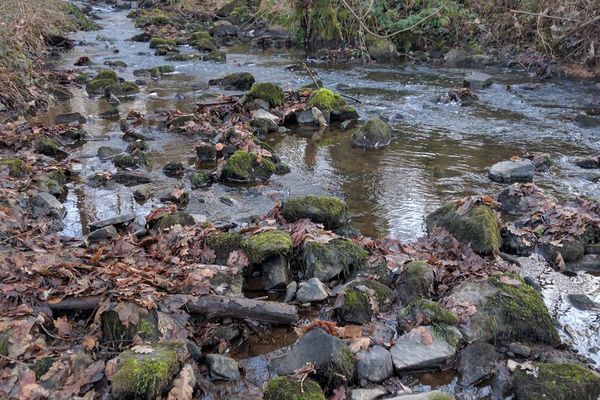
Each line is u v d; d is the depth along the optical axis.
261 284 2.46
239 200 3.18
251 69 6.13
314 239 2.57
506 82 5.52
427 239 2.77
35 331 2.06
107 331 2.11
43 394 1.87
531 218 2.92
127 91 5.05
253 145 3.74
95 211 3.03
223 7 9.46
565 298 2.41
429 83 5.55
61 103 4.81
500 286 2.30
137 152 3.63
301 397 1.87
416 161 3.70
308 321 2.27
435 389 2.00
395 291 2.38
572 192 3.26
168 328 2.12
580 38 5.84
